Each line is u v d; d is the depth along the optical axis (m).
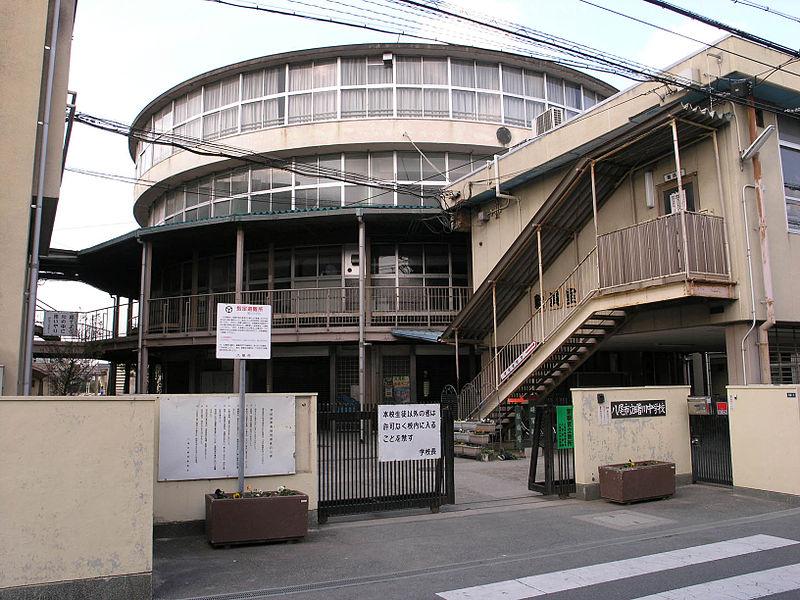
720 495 10.35
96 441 5.61
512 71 24.14
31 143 7.88
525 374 15.47
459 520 8.75
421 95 23.05
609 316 14.01
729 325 12.57
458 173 23.23
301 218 18.45
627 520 8.62
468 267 21.30
